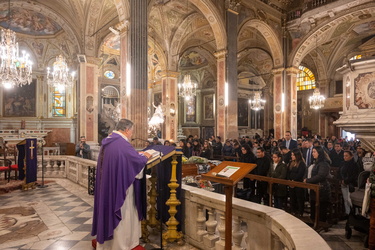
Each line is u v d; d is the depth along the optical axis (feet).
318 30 57.93
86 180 26.99
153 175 14.37
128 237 11.27
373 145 18.54
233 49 50.88
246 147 24.31
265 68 91.25
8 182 27.45
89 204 20.65
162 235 12.85
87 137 49.62
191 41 70.03
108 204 10.77
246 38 68.59
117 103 86.74
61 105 73.00
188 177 19.81
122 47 36.94
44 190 25.70
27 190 25.67
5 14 56.75
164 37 59.67
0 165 35.14
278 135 62.75
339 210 20.15
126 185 10.84
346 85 19.42
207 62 88.22
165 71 61.26
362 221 15.42
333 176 21.11
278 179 18.44
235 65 51.03
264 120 98.63
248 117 97.09
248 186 23.25
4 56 34.76
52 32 66.64
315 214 17.04
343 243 15.60
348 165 20.04
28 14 58.65
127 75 35.37
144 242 13.37
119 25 36.55
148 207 15.71
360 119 17.52
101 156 11.42
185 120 99.81
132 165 11.06
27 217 17.47
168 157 13.17
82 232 14.82
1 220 16.84
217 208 11.39
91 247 12.87
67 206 20.08
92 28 49.16
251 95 98.43
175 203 13.14
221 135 50.47
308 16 57.31
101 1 46.09
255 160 22.48
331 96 81.82
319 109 84.48
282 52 62.28
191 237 13.03
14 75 35.68
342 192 20.31
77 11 47.85
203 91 95.50
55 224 16.12
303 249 6.21
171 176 13.23
